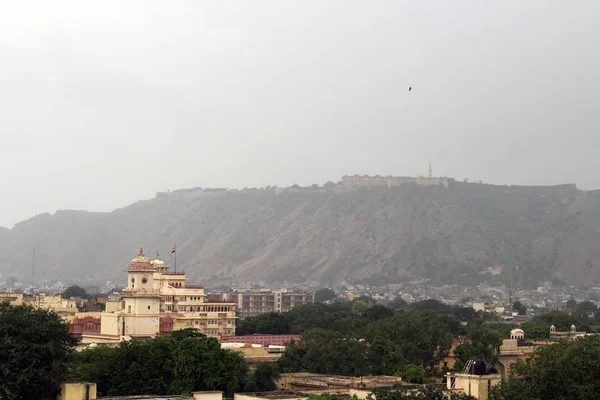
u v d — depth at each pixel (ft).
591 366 471.21
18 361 442.09
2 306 477.77
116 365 584.40
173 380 597.11
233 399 528.22
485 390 441.68
